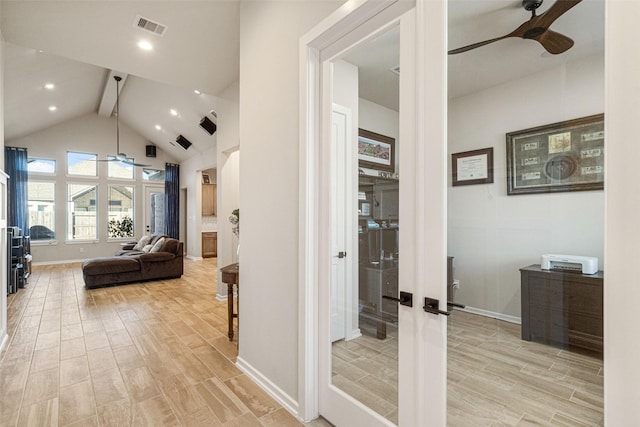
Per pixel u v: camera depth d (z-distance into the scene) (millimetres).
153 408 1907
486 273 1185
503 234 1148
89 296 4664
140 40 3062
